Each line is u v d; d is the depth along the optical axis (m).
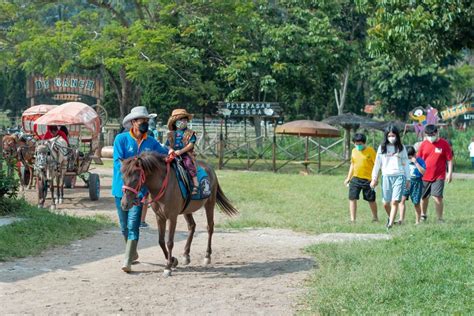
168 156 9.95
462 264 9.67
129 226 10.06
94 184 19.50
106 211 17.48
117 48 34.28
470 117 57.59
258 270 10.34
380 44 17.98
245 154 43.72
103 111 27.12
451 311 7.63
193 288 9.15
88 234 13.52
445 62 54.28
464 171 38.56
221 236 13.70
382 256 10.50
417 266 9.57
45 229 13.25
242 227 15.23
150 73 33.19
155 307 8.16
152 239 13.09
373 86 58.62
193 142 10.26
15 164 20.66
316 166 38.06
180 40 38.31
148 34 33.16
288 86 40.56
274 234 14.10
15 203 15.63
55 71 35.31
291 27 38.62
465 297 8.13
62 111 18.95
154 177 9.69
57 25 35.22
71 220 14.59
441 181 15.18
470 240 11.76
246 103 37.09
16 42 37.59
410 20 16.92
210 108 45.44
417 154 15.27
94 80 36.94
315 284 9.20
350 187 15.82
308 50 39.22
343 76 51.81
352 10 46.62
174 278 9.78
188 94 37.88
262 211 18.14
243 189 23.83
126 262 9.99
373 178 14.66
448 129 50.28
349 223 15.52
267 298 8.60
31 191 21.86
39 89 36.25
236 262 10.98
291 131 32.06
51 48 34.75
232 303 8.36
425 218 15.67
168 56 34.91
